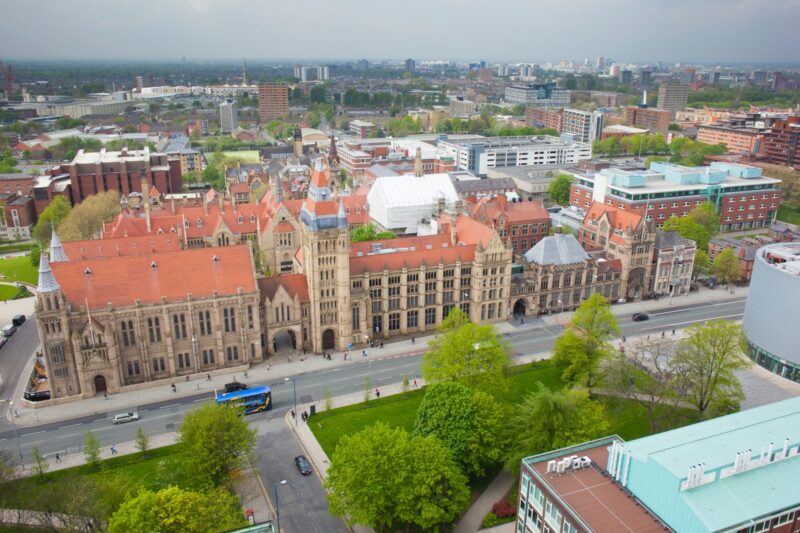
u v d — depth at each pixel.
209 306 138.00
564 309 179.12
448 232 183.25
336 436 116.12
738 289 197.12
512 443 100.25
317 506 98.44
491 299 168.75
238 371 141.62
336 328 152.62
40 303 122.88
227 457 96.12
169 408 126.81
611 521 70.81
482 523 93.88
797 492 72.06
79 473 104.94
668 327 167.00
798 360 136.00
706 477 70.81
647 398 129.12
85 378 129.00
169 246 173.12
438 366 123.25
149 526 74.75
